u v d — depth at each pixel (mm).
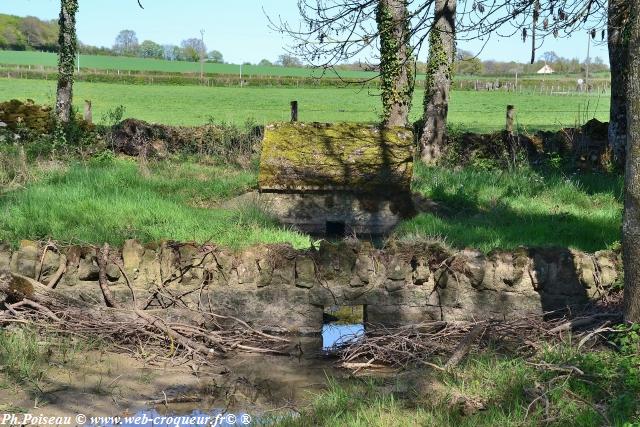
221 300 9250
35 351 7812
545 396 6441
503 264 9352
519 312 9352
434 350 8281
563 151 20922
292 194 15062
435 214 15656
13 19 146250
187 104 57188
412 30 11789
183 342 8414
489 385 7004
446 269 9320
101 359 8031
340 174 15000
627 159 7840
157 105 55188
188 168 19328
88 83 76250
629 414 6180
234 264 9289
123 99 59312
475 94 75688
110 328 8531
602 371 6887
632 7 7711
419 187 17016
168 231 11852
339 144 15695
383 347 8312
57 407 6770
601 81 89312
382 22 16422
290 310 9305
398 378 7586
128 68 109625
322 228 15047
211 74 96500
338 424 6250
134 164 19656
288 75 107312
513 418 6258
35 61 104688
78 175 16562
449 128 22688
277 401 7191
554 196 16984
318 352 8688
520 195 17016
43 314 8688
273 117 47156
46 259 9117
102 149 21141
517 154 20594
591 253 10961
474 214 15773
